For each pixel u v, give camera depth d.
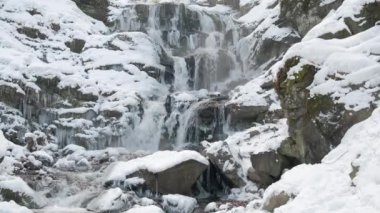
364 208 5.58
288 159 9.29
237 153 10.39
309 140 8.31
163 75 15.99
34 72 14.34
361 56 8.03
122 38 16.70
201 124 13.24
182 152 10.17
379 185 5.84
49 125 13.79
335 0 13.51
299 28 14.97
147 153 12.72
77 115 13.83
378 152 6.29
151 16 19.06
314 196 6.48
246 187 9.89
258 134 10.98
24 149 11.56
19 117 13.31
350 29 9.74
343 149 7.18
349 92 7.76
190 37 18.91
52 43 16.70
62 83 14.35
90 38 17.05
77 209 9.21
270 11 18.23
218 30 19.17
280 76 8.90
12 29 16.50
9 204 8.27
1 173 10.35
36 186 10.02
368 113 7.38
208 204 9.30
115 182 10.11
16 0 17.66
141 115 13.95
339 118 7.75
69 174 10.85
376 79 7.61
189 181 9.91
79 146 13.05
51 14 17.69
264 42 16.06
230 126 12.72
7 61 14.41
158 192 9.85
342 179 6.56
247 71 16.84
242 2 21.03
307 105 8.28
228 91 16.36
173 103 14.10
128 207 9.14
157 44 17.28
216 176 10.54
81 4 19.59
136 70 15.48
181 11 19.06
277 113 11.52
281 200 7.08
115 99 14.10
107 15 19.67
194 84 16.66
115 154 12.43
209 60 17.02
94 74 15.28
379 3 9.37
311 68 8.41
